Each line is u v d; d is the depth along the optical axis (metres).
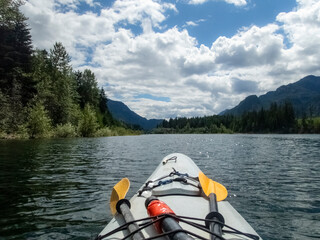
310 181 6.78
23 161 10.05
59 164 9.45
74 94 48.69
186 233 1.63
